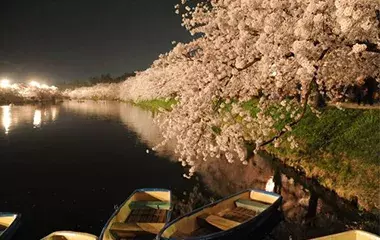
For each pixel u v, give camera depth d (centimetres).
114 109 7819
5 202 1927
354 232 1205
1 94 8731
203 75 1163
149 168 2592
